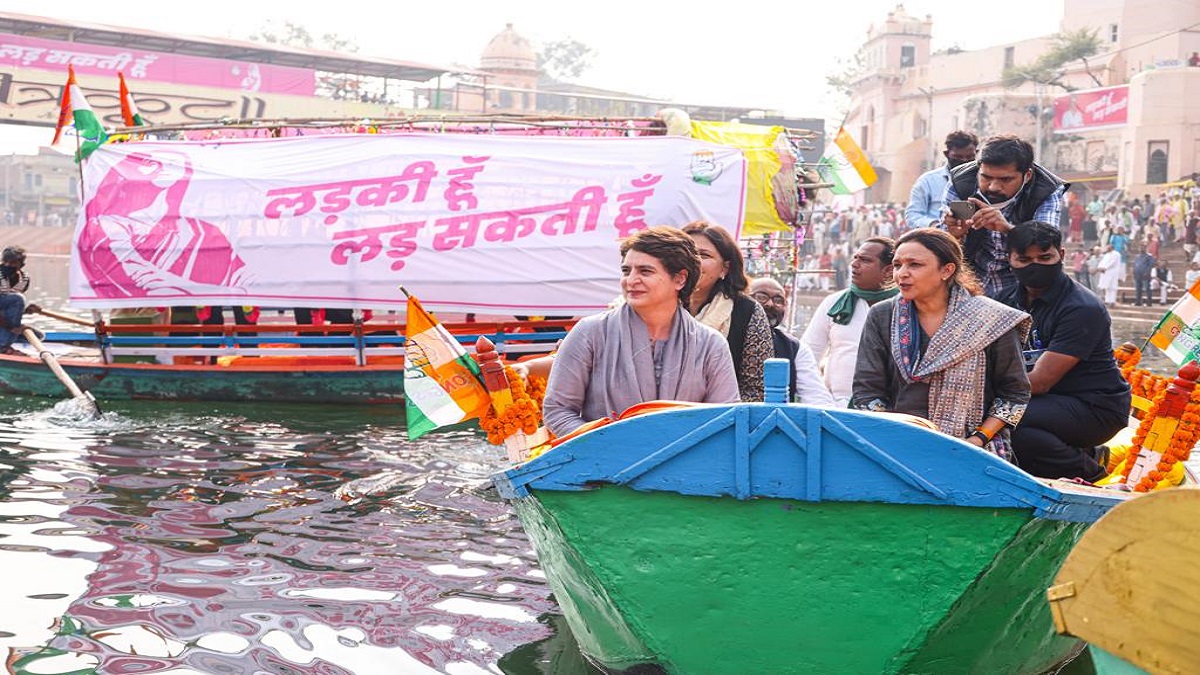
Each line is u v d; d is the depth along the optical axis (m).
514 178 11.66
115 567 5.88
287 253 11.66
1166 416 4.85
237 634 4.96
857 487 3.92
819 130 37.44
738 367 5.44
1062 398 5.61
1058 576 3.04
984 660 4.32
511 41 47.97
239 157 12.20
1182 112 33.81
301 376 11.57
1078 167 37.34
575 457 4.10
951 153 8.02
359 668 4.61
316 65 35.81
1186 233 27.38
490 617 5.25
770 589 4.09
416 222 11.56
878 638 4.08
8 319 12.44
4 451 8.77
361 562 6.05
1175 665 2.87
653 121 12.69
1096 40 41.53
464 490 7.66
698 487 4.02
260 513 7.02
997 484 3.88
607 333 4.70
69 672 4.49
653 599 4.18
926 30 48.47
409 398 4.65
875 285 6.78
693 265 4.63
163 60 32.56
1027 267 5.64
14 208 72.62
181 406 11.38
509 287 11.39
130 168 12.26
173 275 11.84
